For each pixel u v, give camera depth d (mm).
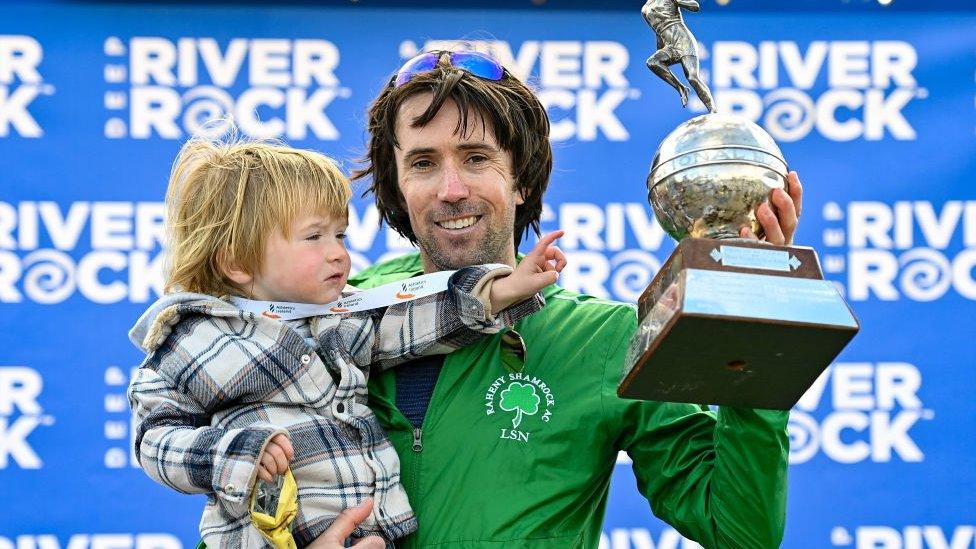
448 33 5227
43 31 5180
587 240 5172
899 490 5039
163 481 3164
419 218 3428
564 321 3463
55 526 5012
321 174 3430
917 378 5078
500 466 3291
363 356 3377
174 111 5184
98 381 5078
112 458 5051
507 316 3311
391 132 3473
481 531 3242
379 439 3312
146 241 5141
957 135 5184
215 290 3465
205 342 3324
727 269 2707
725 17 5234
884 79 5207
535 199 3652
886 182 5168
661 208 2984
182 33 5203
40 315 5086
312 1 5234
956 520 5031
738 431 3064
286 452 3098
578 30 5227
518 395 3350
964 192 5156
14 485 5016
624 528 5059
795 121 5199
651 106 5219
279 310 3402
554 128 5203
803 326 2627
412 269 3822
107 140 5164
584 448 3328
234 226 3381
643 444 3379
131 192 5148
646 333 2787
